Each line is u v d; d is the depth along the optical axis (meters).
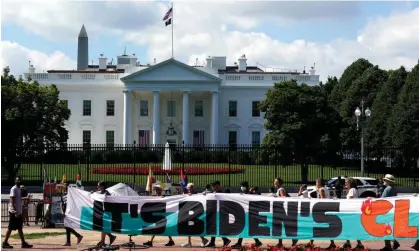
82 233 26.64
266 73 103.00
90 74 99.56
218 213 21.62
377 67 84.62
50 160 56.94
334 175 59.81
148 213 21.88
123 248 21.80
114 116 99.25
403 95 65.88
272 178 56.22
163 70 95.62
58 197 29.50
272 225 21.34
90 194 22.20
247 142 100.12
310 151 61.06
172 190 34.75
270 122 62.81
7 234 22.23
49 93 55.84
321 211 21.14
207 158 66.81
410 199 20.80
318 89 64.50
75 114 98.94
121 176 55.44
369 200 20.98
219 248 21.30
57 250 21.69
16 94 53.44
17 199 22.28
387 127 69.12
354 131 73.50
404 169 61.78
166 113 99.88
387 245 21.36
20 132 53.12
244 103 100.31
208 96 100.44
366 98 81.62
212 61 109.50
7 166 53.00
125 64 114.44
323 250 19.80
